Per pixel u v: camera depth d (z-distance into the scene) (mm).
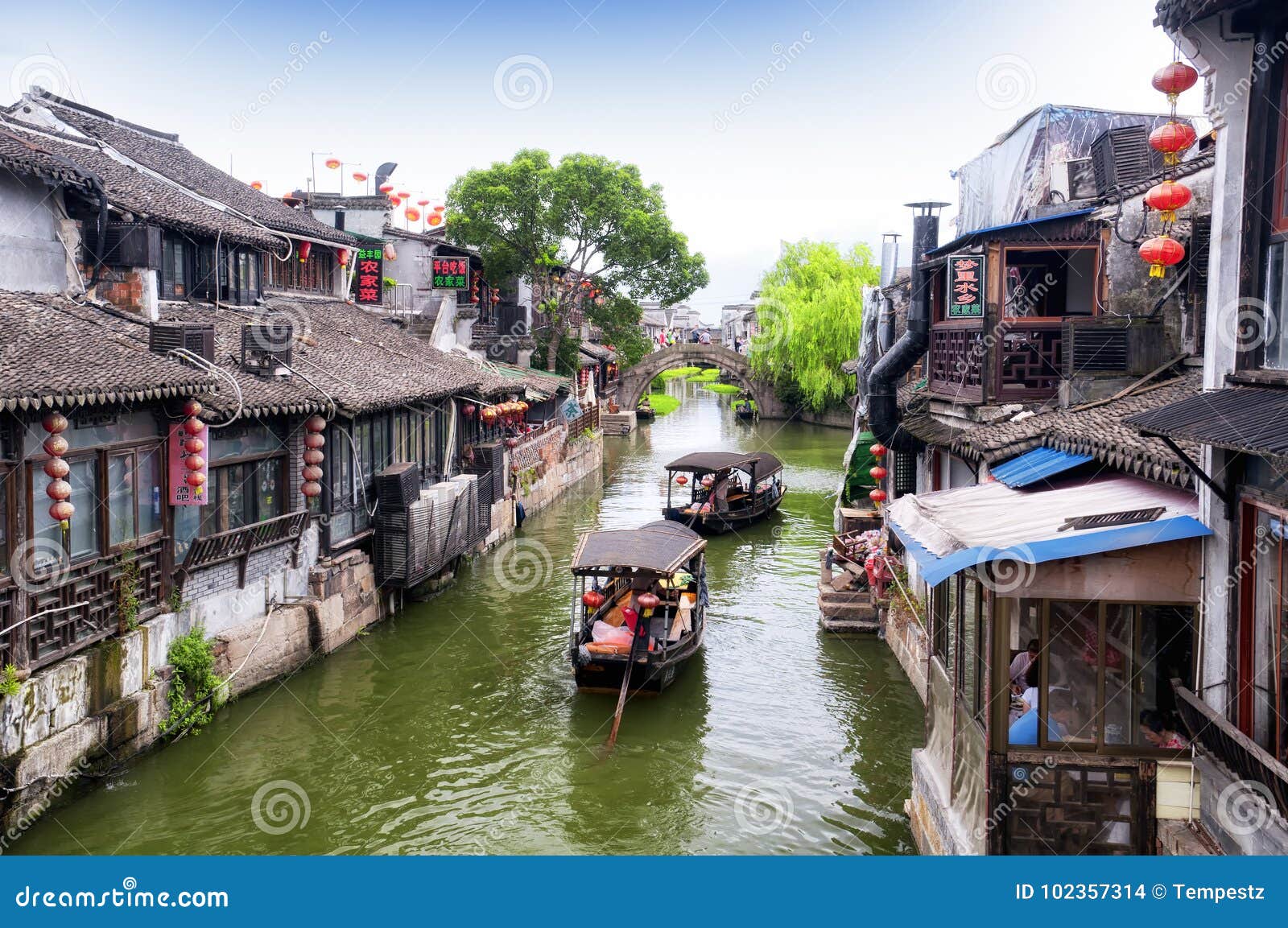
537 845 11031
